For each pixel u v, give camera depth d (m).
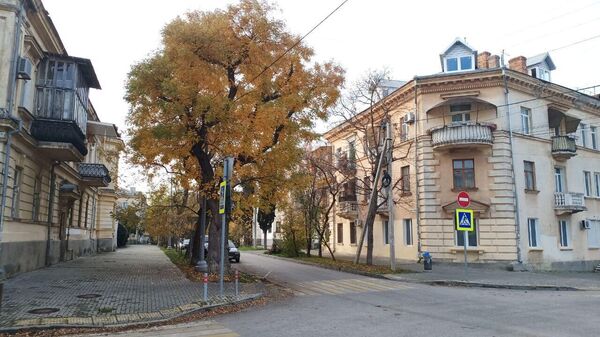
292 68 17.64
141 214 36.91
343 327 8.77
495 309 11.03
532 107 26.47
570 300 12.95
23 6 15.48
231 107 15.12
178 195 28.86
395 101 28.50
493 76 25.03
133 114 16.73
